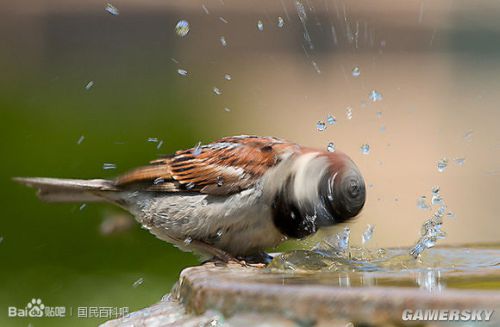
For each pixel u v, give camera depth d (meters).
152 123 17.28
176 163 6.97
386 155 19.30
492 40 29.36
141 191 7.25
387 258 6.58
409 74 27.09
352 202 6.33
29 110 17.33
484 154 19.09
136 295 10.77
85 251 12.02
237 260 6.83
